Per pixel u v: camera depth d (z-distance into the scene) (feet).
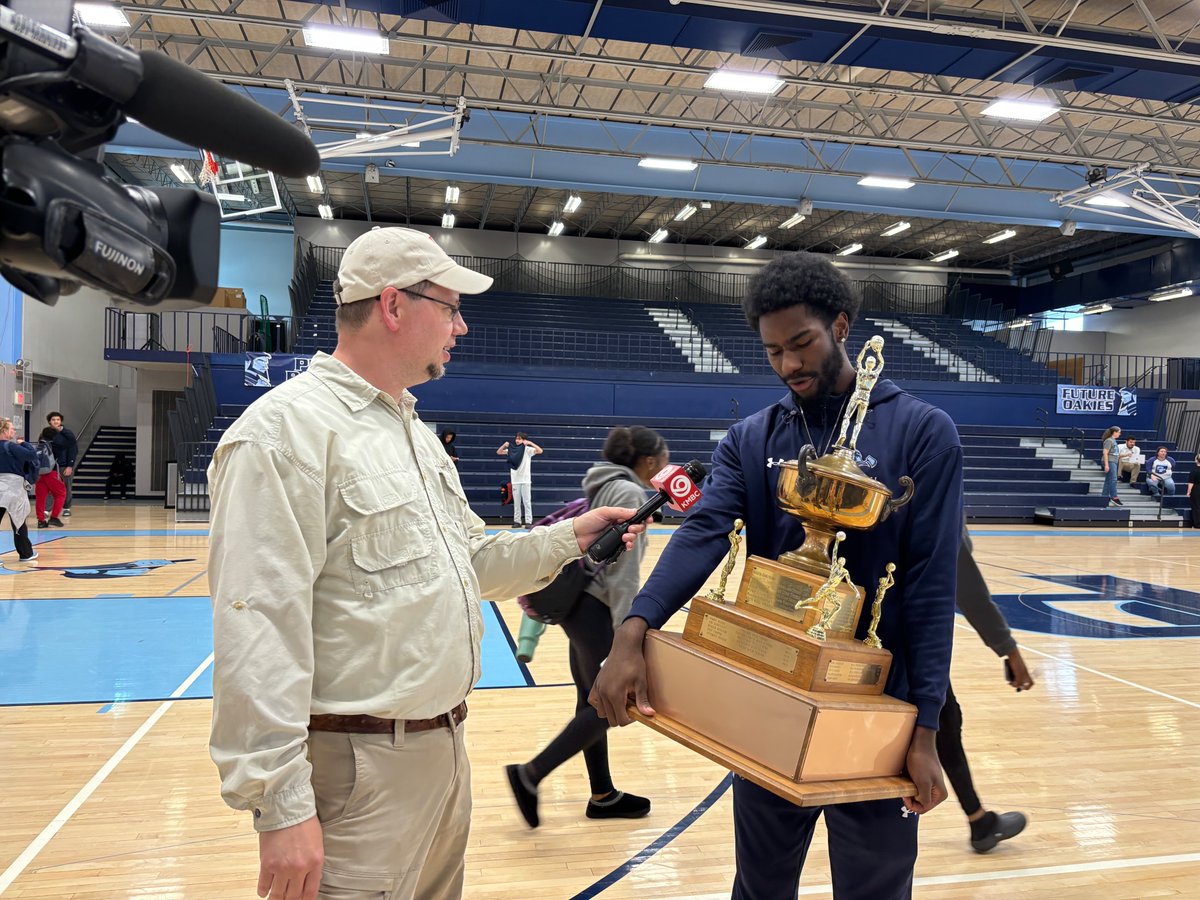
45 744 11.58
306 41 29.68
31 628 18.48
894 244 78.95
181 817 9.33
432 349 4.45
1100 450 58.49
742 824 5.05
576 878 8.22
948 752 8.89
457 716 4.42
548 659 16.94
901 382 58.18
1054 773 11.38
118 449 62.28
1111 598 25.16
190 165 48.08
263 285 69.26
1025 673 8.04
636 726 13.03
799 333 4.49
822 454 4.73
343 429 4.16
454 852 4.71
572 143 47.65
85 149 2.26
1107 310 78.07
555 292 77.00
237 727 3.53
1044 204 53.57
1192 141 47.93
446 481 4.83
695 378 55.67
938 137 49.85
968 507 51.47
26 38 1.84
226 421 47.67
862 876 4.76
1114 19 33.09
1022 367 71.82
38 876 8.00
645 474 9.65
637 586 8.62
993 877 8.52
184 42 36.47
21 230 1.93
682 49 38.73
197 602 21.42
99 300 64.13
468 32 37.63
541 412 53.78
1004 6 32.32
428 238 4.47
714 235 77.56
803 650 3.89
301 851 3.48
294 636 3.71
